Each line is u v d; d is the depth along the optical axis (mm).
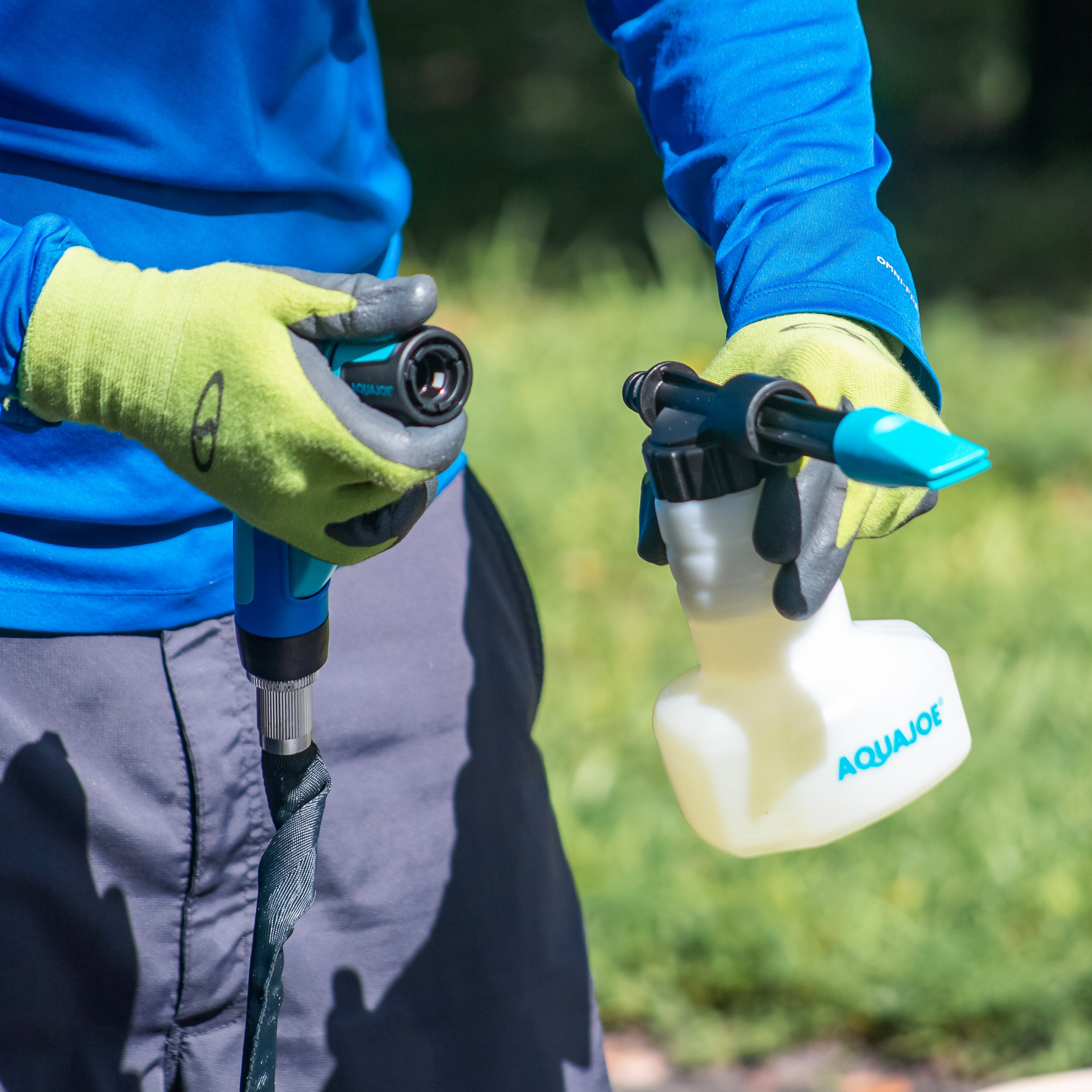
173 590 2416
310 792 2133
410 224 15664
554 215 15898
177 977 2480
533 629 2967
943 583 7637
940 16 25734
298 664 2064
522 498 8805
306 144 2473
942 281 13844
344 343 1771
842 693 2059
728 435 1794
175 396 1782
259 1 2316
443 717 2652
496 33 23703
